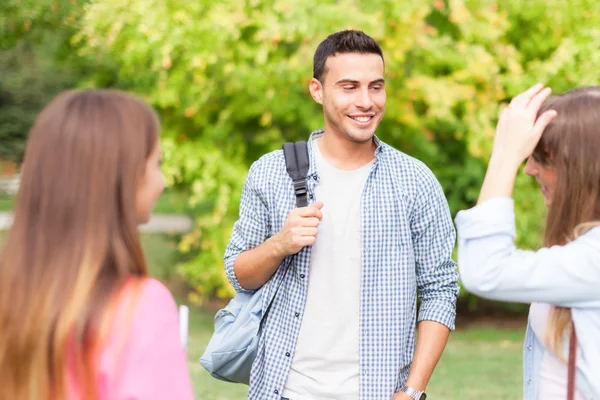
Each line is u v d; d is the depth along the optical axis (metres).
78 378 1.46
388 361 2.42
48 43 8.49
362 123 2.49
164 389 1.48
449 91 7.07
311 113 7.27
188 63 7.08
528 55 7.92
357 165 2.55
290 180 2.55
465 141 7.84
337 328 2.45
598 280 1.71
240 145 7.74
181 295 9.89
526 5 7.46
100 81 8.21
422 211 2.51
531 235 7.62
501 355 7.04
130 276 1.55
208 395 5.34
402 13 6.90
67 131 1.55
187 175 7.55
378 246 2.46
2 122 18.25
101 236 1.52
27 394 1.47
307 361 2.46
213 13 6.85
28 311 1.48
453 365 6.56
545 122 1.81
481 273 1.75
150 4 6.91
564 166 1.82
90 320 1.47
